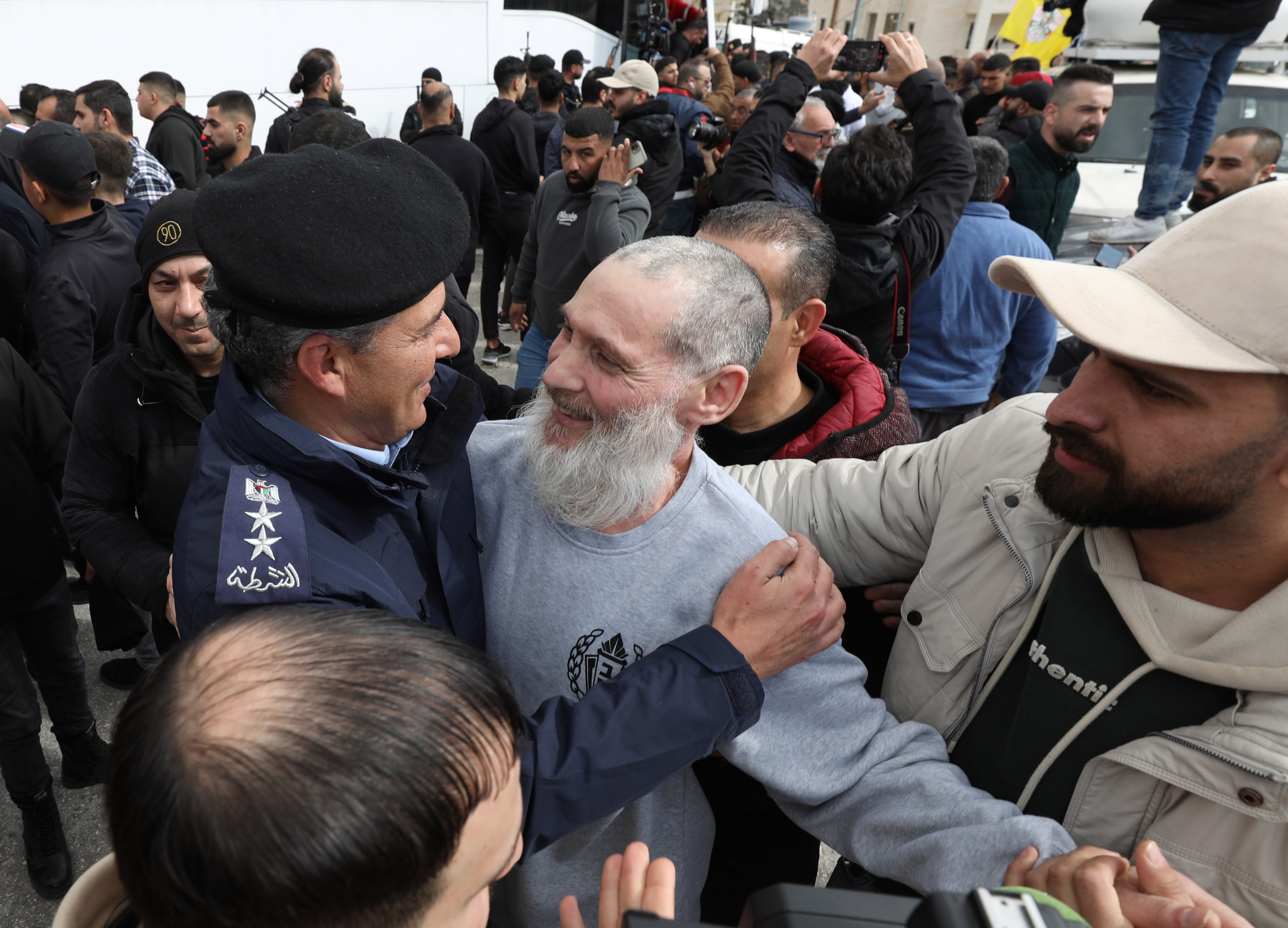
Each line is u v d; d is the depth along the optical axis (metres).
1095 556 0.96
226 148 5.37
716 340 0.99
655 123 4.24
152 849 0.45
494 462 1.20
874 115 6.20
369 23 6.46
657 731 0.93
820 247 1.54
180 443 1.83
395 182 0.90
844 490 1.38
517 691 1.15
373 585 0.92
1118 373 0.82
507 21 7.93
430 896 0.50
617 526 1.08
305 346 0.88
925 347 2.91
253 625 0.52
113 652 2.91
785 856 1.45
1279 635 0.81
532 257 4.23
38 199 2.47
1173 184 4.40
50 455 1.96
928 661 1.17
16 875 2.20
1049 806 1.01
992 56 6.21
